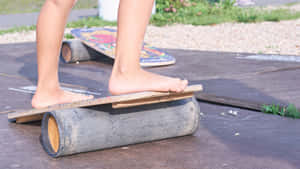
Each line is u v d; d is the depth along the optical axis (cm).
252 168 195
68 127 202
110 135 208
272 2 1322
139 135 214
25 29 866
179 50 545
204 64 416
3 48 594
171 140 223
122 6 207
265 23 841
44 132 211
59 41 225
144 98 205
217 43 620
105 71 404
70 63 465
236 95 288
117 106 201
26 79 353
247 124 242
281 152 209
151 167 197
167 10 967
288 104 267
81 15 1142
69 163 201
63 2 219
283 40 618
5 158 205
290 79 325
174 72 379
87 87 319
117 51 209
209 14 996
